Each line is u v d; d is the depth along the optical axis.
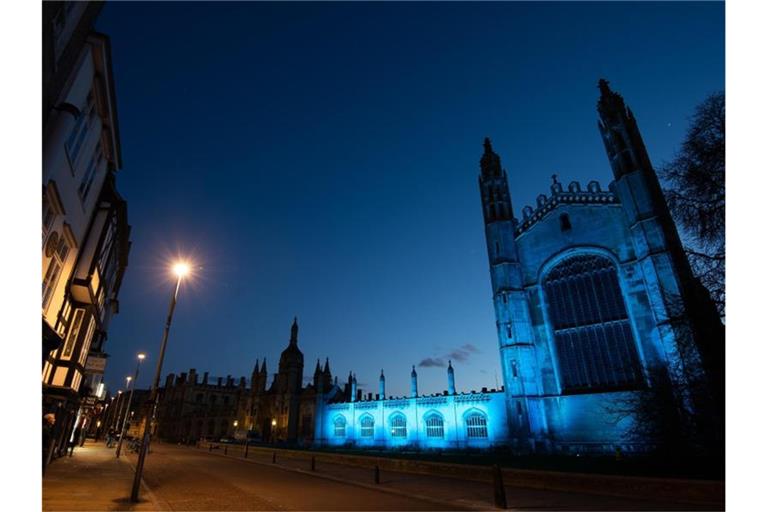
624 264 36.88
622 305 36.56
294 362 75.75
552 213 42.69
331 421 64.25
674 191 16.61
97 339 35.47
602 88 44.16
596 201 40.19
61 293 18.38
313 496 16.53
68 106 14.29
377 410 58.09
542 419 36.72
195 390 107.44
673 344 30.31
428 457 36.94
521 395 37.50
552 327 39.59
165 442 97.06
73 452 33.47
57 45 11.77
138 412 121.81
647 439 25.39
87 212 19.91
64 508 11.66
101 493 14.62
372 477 23.42
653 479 14.52
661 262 33.62
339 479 22.50
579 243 39.97
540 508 13.34
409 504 14.74
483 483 20.16
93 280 22.16
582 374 36.72
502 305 41.66
